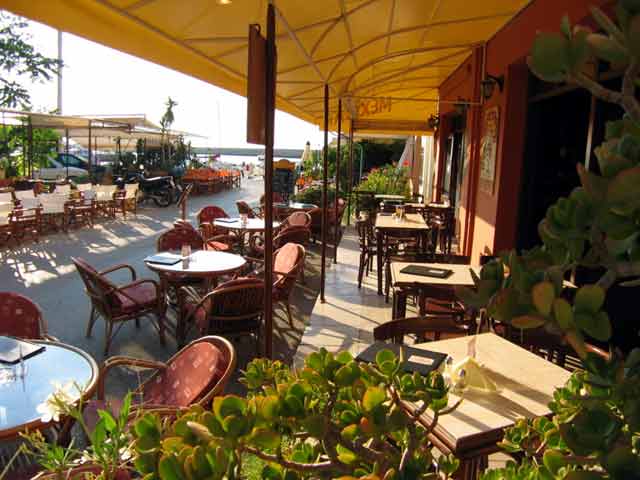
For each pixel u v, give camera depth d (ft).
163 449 3.11
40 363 8.66
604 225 2.23
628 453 2.17
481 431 5.86
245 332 14.56
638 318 12.99
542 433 4.26
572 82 2.33
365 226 23.57
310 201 43.88
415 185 61.00
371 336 16.60
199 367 8.71
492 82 20.10
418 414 3.47
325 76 20.27
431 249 23.79
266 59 9.50
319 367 3.43
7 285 22.97
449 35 19.86
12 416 7.00
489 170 20.90
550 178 18.83
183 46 12.61
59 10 8.39
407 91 37.55
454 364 7.29
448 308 13.03
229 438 2.92
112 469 4.23
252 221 28.40
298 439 4.20
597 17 2.29
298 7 12.18
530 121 18.80
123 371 14.14
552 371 7.53
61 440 7.59
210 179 78.23
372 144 78.48
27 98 60.29
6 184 48.98
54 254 30.40
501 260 2.52
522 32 16.71
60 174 64.80
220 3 10.41
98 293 15.15
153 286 17.63
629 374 2.45
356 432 3.35
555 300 2.13
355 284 23.53
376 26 15.56
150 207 59.06
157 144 76.79
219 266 16.99
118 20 10.18
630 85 2.20
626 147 2.37
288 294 17.22
